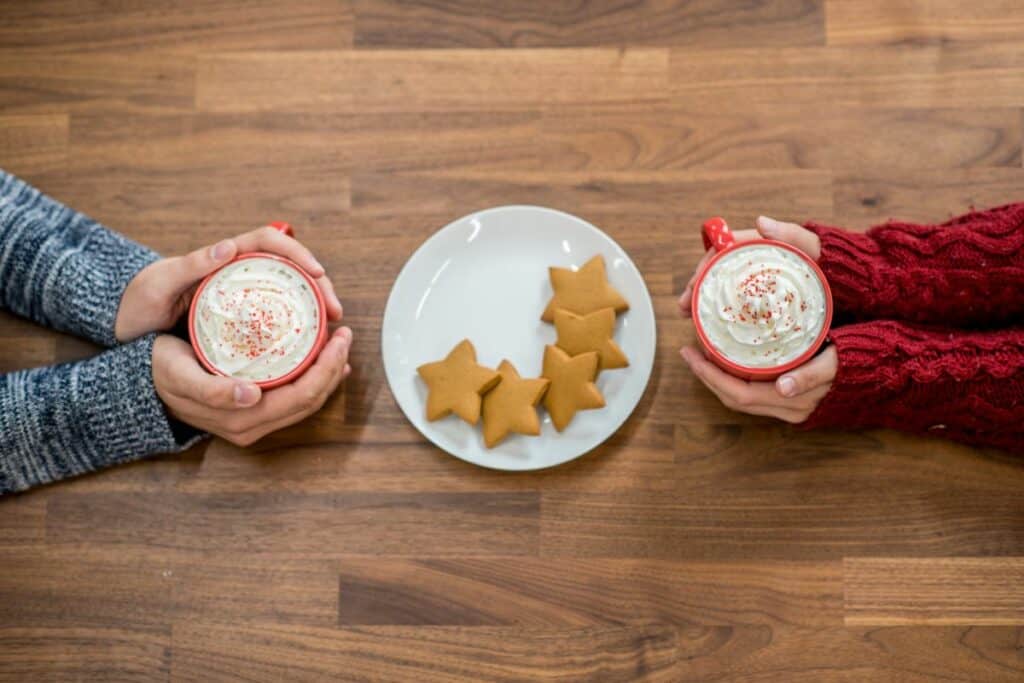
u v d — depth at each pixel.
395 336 0.90
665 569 0.90
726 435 0.91
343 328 0.87
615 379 0.89
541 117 0.95
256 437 0.89
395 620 0.90
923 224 0.91
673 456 0.90
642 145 0.94
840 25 0.95
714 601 0.89
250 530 0.90
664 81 0.95
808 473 0.90
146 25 0.97
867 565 0.89
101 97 0.96
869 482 0.90
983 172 0.93
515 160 0.94
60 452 0.89
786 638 0.89
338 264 0.93
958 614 0.89
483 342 0.91
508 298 0.91
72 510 0.91
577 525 0.90
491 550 0.90
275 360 0.82
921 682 0.88
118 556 0.90
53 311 0.90
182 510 0.91
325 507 0.91
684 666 0.89
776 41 0.95
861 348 0.82
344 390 0.92
